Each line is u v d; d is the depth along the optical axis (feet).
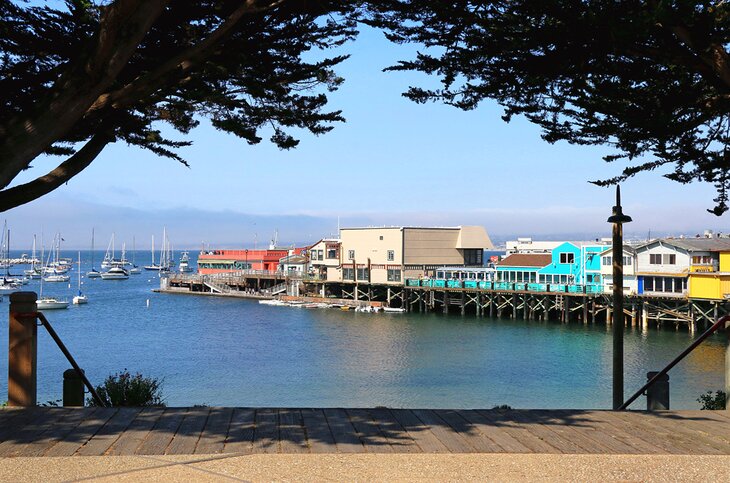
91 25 21.50
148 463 16.72
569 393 99.14
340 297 281.95
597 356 135.85
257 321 209.97
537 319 216.54
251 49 22.63
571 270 215.72
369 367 122.72
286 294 303.27
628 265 196.13
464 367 122.72
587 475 16.35
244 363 127.24
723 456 18.15
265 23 22.09
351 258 275.80
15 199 21.86
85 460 16.92
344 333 178.19
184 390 101.30
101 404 27.66
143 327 192.24
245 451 17.84
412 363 127.44
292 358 133.69
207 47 20.63
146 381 37.86
